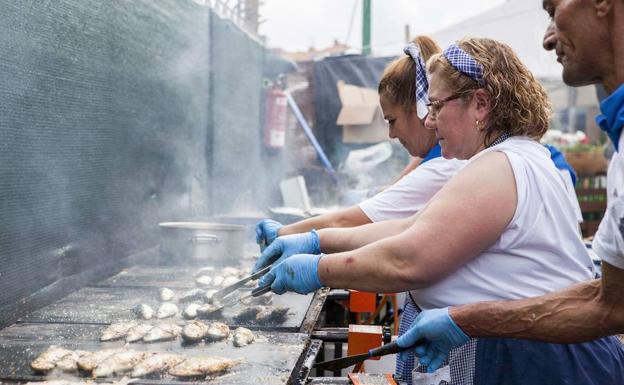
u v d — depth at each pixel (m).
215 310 2.27
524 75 1.63
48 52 2.57
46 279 2.61
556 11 1.26
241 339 1.94
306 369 1.83
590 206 7.53
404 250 1.50
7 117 2.29
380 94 2.33
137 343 1.96
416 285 1.53
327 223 2.54
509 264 1.56
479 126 1.62
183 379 1.59
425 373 1.84
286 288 1.76
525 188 1.52
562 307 1.46
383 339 2.19
